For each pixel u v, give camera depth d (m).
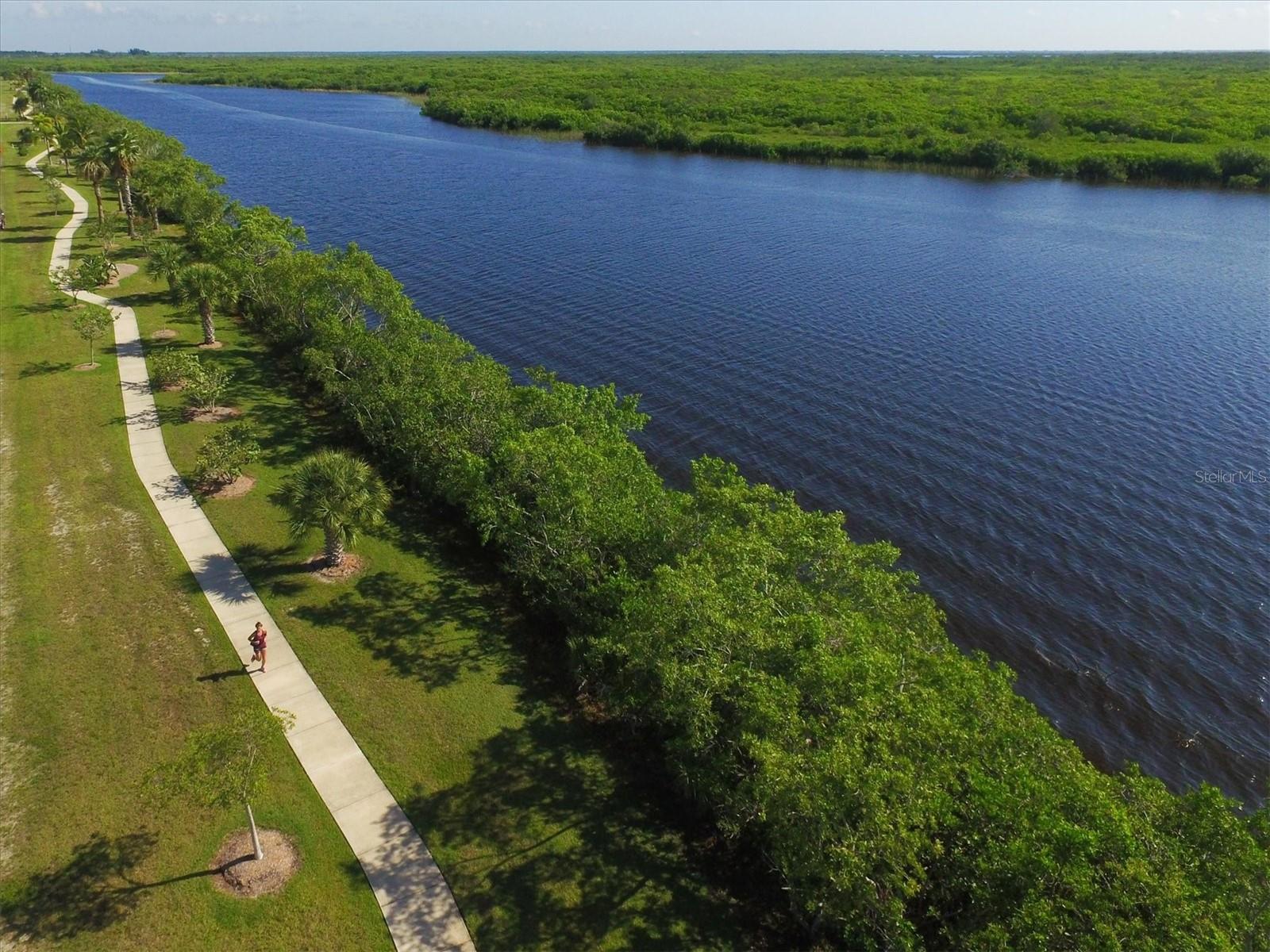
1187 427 45.16
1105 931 13.69
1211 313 62.41
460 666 26.59
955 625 31.45
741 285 69.19
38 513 32.41
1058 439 44.03
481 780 22.38
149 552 30.48
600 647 22.86
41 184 93.75
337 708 24.20
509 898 19.20
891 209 99.06
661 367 52.88
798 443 43.62
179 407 42.28
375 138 147.50
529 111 162.62
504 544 31.72
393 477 37.72
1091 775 17.53
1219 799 16.45
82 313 49.66
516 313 61.81
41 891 18.38
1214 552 35.06
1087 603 32.44
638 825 21.62
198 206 67.88
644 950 18.38
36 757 21.73
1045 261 76.44
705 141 137.62
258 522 33.03
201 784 17.91
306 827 20.39
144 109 180.62
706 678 19.19
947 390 49.72
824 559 23.09
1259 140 119.19
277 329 52.34
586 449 29.11
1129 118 130.12
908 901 17.61
